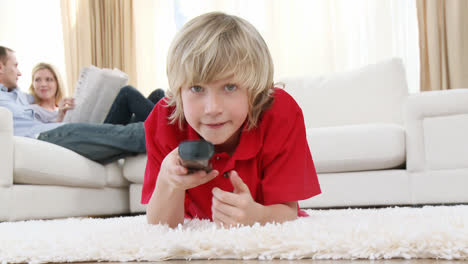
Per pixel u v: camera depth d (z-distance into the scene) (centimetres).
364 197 217
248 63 80
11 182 185
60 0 464
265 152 96
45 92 349
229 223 79
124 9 457
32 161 193
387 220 80
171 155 81
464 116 209
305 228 68
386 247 56
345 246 57
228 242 61
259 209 84
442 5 368
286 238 62
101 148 233
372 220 82
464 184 204
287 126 97
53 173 202
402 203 213
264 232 65
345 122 271
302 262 56
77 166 217
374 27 389
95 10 463
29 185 194
